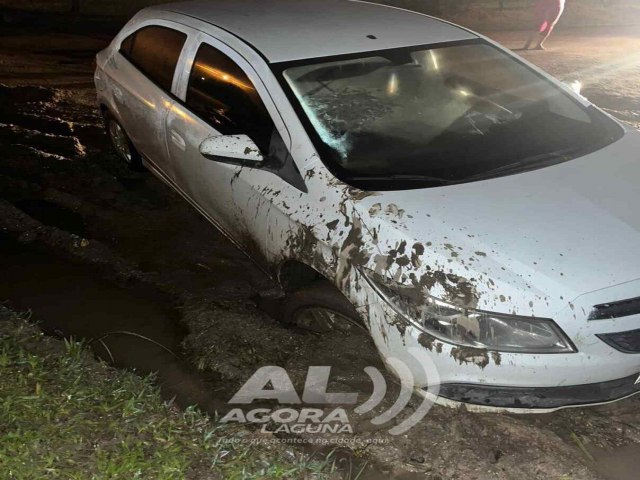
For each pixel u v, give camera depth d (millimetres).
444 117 3852
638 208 3281
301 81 3838
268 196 3643
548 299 2859
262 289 4340
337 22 4367
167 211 5234
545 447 3100
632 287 2910
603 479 2947
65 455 2891
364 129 3695
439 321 2947
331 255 3281
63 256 4672
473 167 3541
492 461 3035
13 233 4895
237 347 3750
